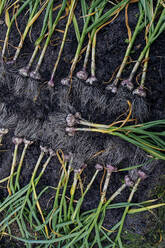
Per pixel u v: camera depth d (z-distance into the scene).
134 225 1.96
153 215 1.95
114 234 2.01
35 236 2.04
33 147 2.04
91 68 1.88
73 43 1.94
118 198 1.97
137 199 1.94
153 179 1.91
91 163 1.97
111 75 1.90
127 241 2.01
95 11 1.86
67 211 2.04
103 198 1.94
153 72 1.86
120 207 1.98
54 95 1.92
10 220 2.12
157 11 1.84
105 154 1.89
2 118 1.96
